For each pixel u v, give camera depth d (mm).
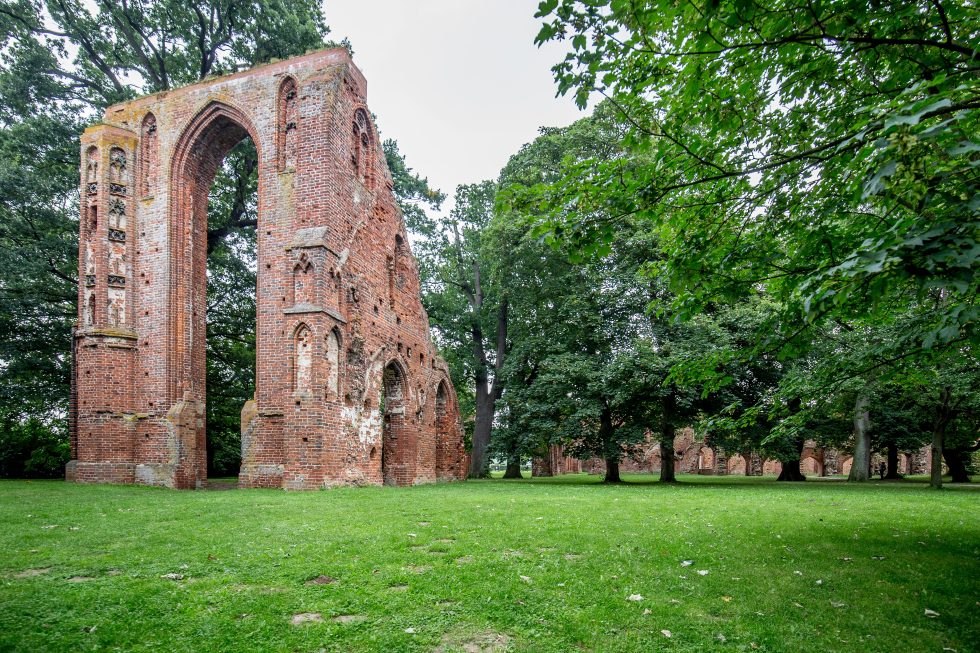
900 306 7742
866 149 4391
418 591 5492
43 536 7758
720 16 5188
